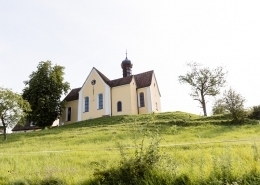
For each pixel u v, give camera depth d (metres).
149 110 51.97
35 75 56.06
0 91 35.81
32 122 54.66
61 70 59.28
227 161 8.62
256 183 7.44
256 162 8.77
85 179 9.45
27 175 10.95
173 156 12.12
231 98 33.34
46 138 32.31
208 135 25.97
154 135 11.99
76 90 63.75
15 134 42.41
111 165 9.88
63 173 10.52
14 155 17.92
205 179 7.92
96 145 22.97
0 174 11.65
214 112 50.47
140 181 8.45
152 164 9.23
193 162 9.79
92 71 57.31
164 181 8.33
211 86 56.56
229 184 7.34
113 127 36.00
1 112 35.62
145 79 55.81
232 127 29.94
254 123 31.31
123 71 61.00
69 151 19.02
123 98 52.34
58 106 56.25
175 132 28.00
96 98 54.88
